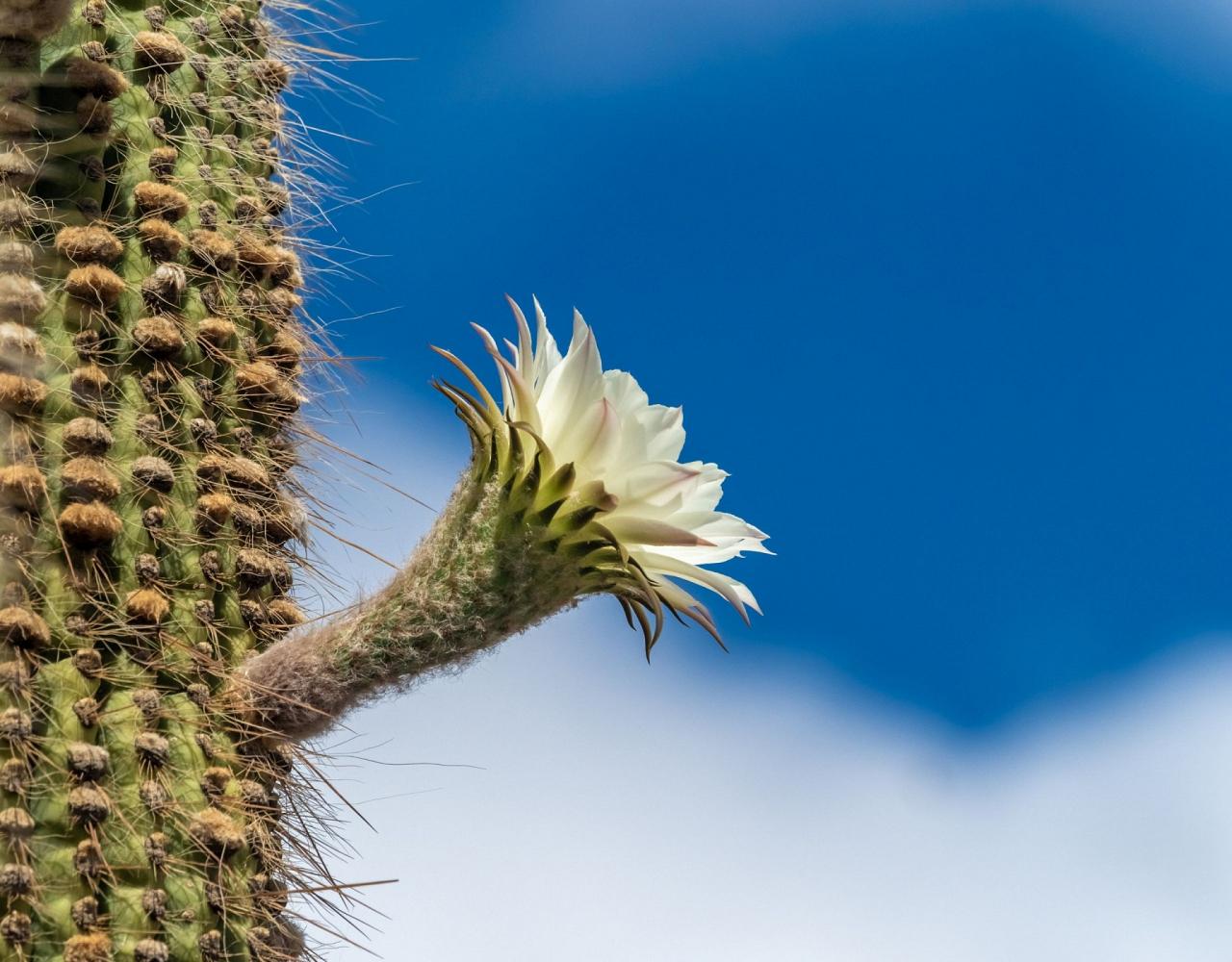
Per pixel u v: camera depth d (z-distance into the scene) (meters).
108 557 1.48
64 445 1.48
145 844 1.47
